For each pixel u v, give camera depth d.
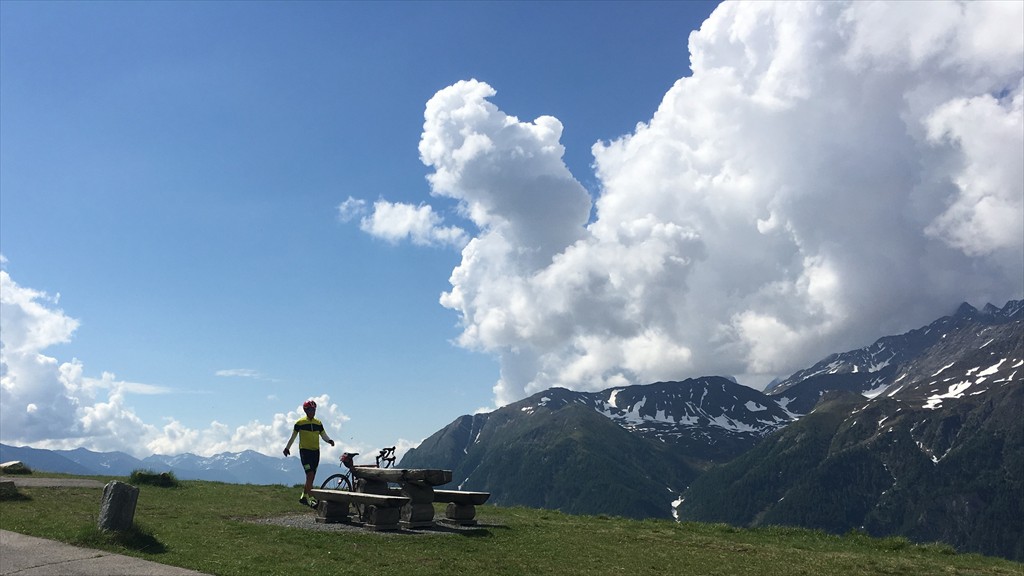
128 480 30.67
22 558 13.54
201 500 25.95
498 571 15.62
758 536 26.61
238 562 14.38
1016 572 20.03
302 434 24.09
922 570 19.28
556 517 29.83
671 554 19.81
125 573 12.72
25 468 32.75
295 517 22.83
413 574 14.56
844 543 25.94
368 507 22.34
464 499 23.92
